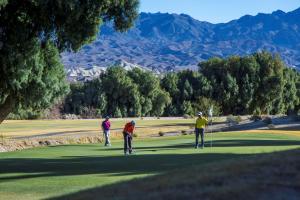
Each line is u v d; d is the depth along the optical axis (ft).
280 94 463.42
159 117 453.99
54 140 162.09
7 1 84.53
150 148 128.06
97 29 94.68
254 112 465.06
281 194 30.78
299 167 36.73
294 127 234.38
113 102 469.57
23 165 93.45
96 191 38.27
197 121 123.34
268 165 38.17
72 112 465.06
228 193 31.24
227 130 236.02
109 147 139.44
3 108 102.17
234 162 42.29
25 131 232.73
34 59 93.15
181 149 120.88
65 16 91.30
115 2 94.48
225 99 458.91
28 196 61.31
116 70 472.03
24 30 91.91
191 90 476.95
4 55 91.76
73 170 83.71
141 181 39.81
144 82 476.13
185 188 34.01
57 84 99.50
